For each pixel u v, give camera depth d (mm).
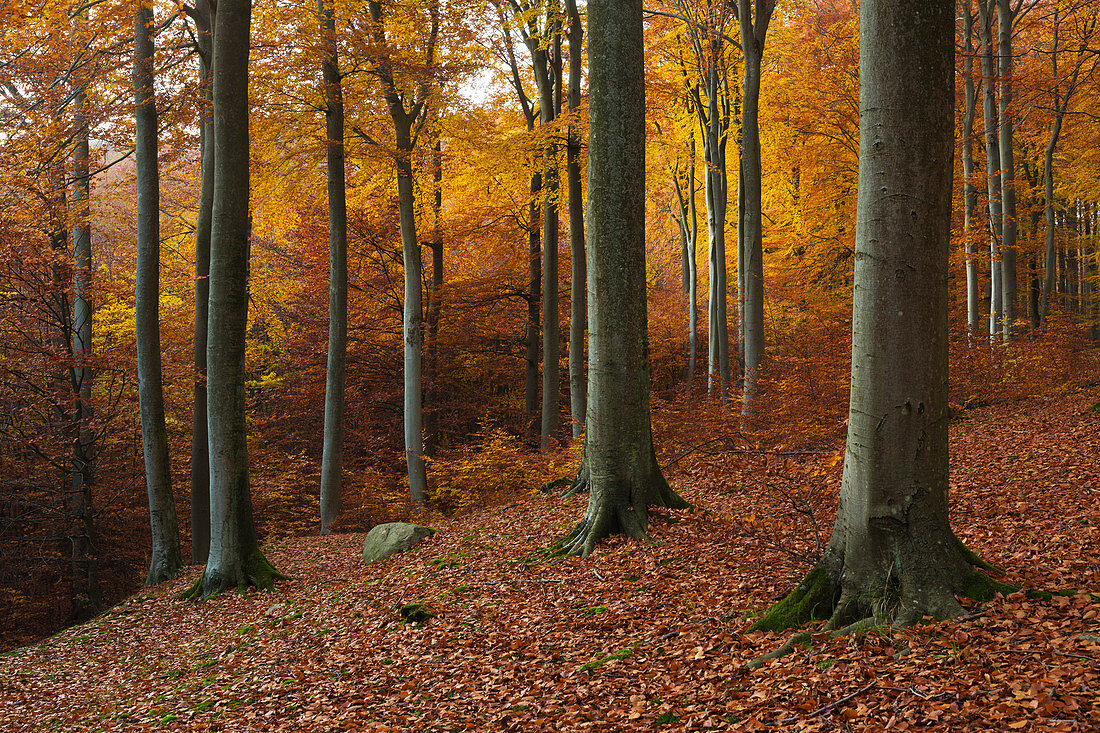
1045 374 14719
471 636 6715
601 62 8742
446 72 16641
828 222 22125
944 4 4422
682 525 8586
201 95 14625
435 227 22172
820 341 15250
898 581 4668
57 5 12000
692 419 15656
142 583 18906
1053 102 20906
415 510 16688
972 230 17047
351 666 6691
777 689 4242
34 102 14133
